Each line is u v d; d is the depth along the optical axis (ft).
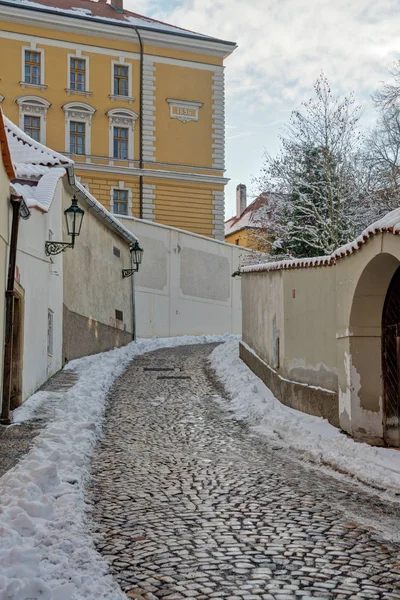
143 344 98.94
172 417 47.34
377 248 36.37
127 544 22.08
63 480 28.96
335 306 43.60
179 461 34.83
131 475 31.65
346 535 23.22
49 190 59.06
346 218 88.58
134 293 107.14
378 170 93.91
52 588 17.76
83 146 152.46
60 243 56.08
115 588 18.33
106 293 89.04
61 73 150.71
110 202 152.25
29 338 49.08
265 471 32.86
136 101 156.04
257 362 63.00
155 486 29.76
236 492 28.86
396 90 90.22
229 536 22.97
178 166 156.87
